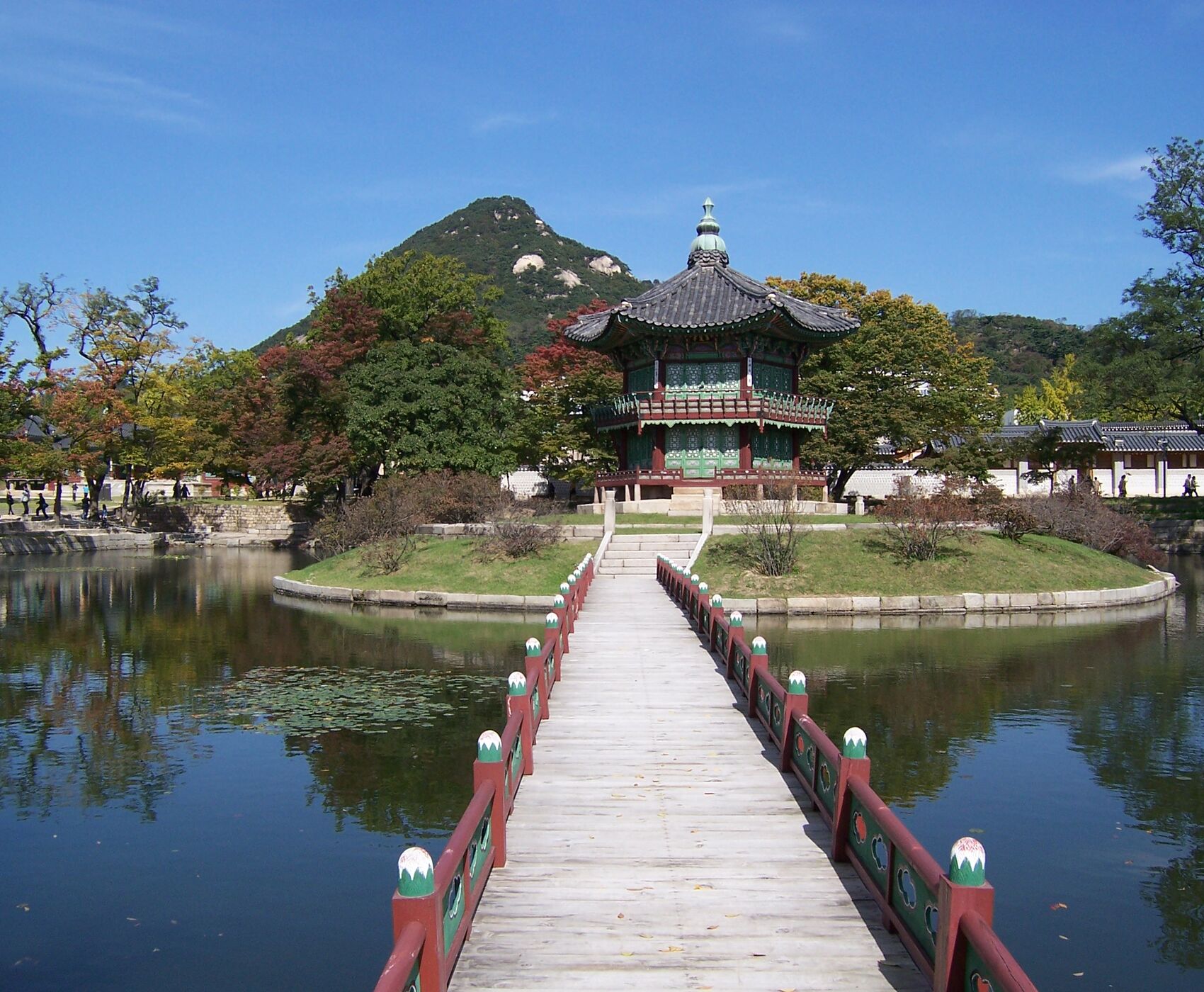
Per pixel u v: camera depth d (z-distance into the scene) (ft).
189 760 53.83
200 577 158.30
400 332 221.05
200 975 31.37
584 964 24.49
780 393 162.20
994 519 126.72
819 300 212.84
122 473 261.65
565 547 127.34
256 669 78.69
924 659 79.97
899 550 119.65
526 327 536.42
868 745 55.26
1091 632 95.30
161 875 38.88
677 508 151.64
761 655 50.26
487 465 180.24
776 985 23.43
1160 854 40.42
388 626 101.35
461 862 24.95
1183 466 258.37
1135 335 195.42
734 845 32.68
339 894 37.17
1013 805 45.93
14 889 37.70
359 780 49.88
